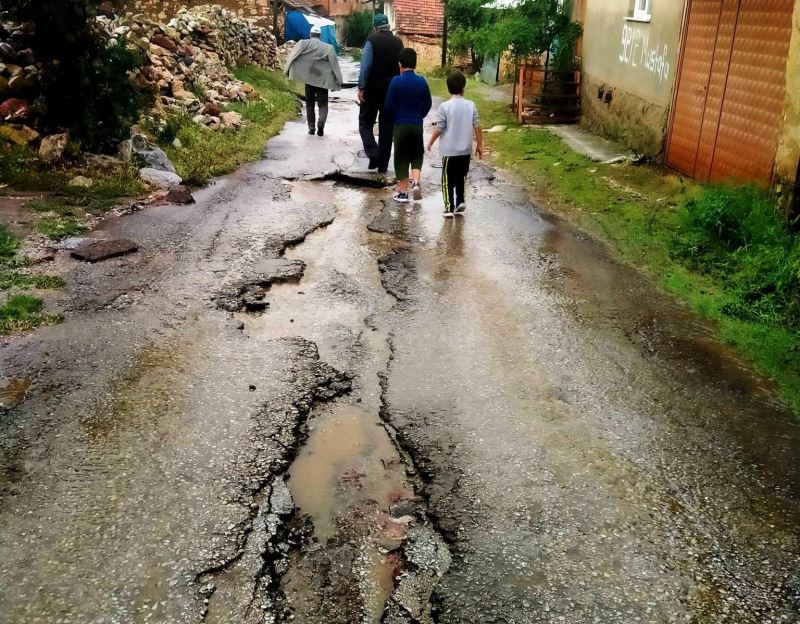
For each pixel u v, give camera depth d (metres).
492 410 4.07
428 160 11.26
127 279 5.65
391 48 9.47
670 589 2.83
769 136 7.51
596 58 13.77
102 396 4.02
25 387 4.07
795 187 6.87
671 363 4.70
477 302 5.58
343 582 2.86
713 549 3.05
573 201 8.60
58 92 8.43
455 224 7.64
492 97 19.31
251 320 5.12
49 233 6.43
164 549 2.93
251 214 7.59
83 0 8.16
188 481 3.36
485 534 3.11
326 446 3.74
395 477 3.52
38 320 4.83
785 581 2.88
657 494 3.39
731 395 4.32
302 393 4.17
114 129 8.82
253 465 3.50
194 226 7.06
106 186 7.89
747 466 3.62
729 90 8.40
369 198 8.67
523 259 6.59
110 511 3.13
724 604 2.76
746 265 6.27
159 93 11.88
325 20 35.41
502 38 15.54
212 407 3.97
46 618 2.58
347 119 15.11
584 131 13.81
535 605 2.73
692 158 9.42
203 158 9.70
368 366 4.54
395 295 5.66
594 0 13.95
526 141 12.57
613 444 3.78
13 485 3.27
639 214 7.91
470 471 3.53
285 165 10.10
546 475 3.51
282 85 19.11
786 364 4.70
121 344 4.62
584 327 5.20
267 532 3.07
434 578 2.88
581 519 3.21
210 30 17.36
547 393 4.27
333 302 5.50
